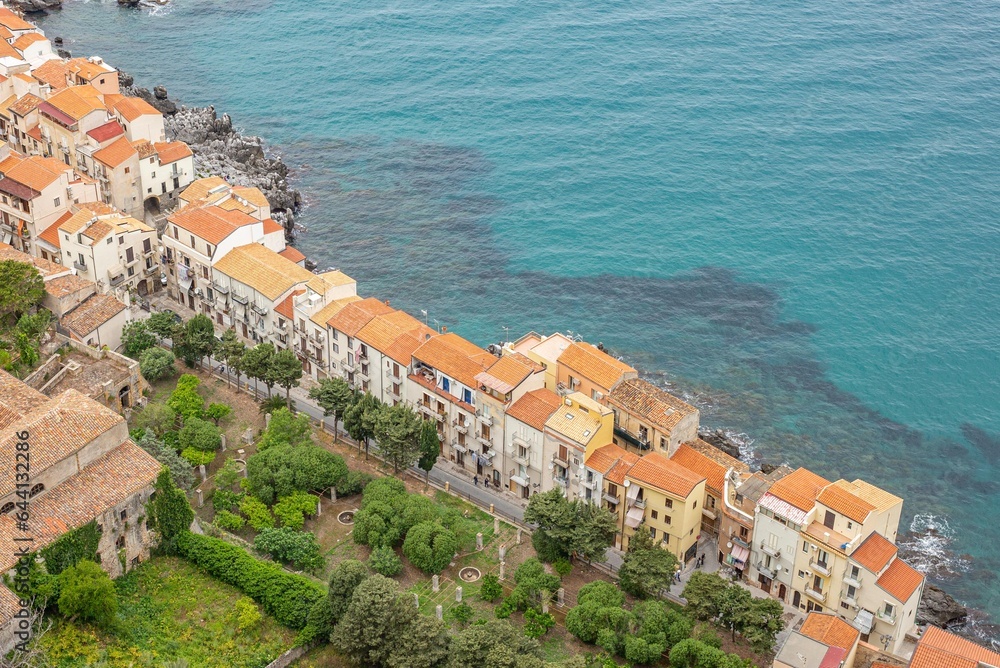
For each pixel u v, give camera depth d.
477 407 152.75
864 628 128.12
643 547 133.62
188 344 165.88
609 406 154.25
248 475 142.12
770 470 164.50
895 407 182.50
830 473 167.75
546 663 110.88
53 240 183.75
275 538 129.75
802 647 116.75
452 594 129.75
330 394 156.00
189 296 187.38
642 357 192.75
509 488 154.38
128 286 184.50
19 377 143.50
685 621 123.06
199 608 116.50
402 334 162.75
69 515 110.50
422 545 130.75
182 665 105.56
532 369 152.38
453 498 149.50
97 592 106.69
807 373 189.88
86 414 116.19
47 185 184.12
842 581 130.38
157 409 148.38
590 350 160.38
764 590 139.12
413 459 146.62
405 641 112.94
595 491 143.25
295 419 153.62
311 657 115.12
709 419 178.25
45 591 105.88
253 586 118.38
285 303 172.88
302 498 139.75
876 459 171.12
